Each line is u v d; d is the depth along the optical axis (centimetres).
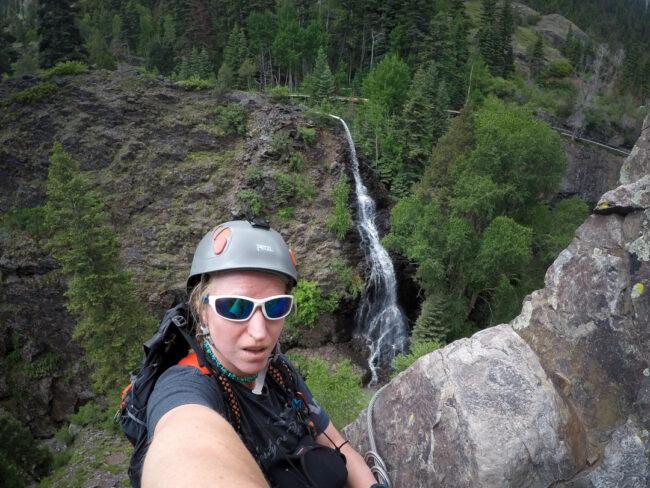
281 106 4897
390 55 7706
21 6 13962
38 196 4600
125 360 2728
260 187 4347
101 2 10394
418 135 4984
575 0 16375
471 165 3262
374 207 4694
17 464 2355
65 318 4050
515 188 3177
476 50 8538
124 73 5109
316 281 3872
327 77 5809
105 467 2522
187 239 4244
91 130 4716
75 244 2552
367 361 3797
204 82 5119
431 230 3177
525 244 2867
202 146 4719
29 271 4112
